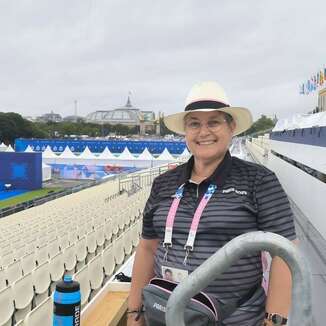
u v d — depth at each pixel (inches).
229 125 99.7
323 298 138.6
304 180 251.4
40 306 171.6
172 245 94.3
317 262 158.7
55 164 1726.1
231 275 88.4
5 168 1535.4
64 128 4940.9
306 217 240.8
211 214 90.3
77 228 513.3
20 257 378.3
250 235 57.0
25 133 3909.9
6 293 235.9
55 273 317.1
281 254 56.0
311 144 242.4
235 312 88.9
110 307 154.3
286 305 83.7
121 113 7293.3
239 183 92.0
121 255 362.9
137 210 652.7
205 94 97.5
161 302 88.2
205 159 95.3
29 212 717.9
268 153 679.7
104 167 1660.9
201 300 86.1
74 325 103.0
